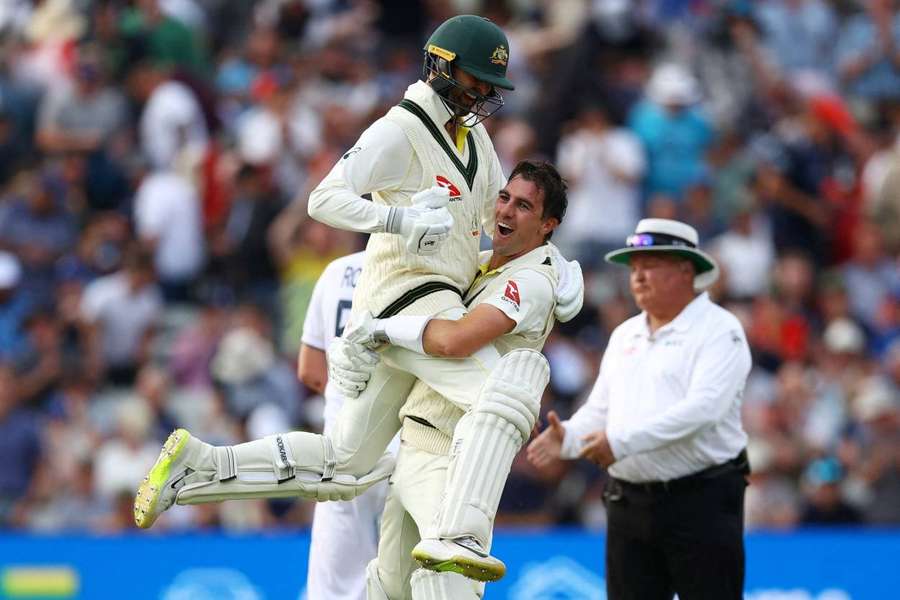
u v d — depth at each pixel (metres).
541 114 53.16
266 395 42.53
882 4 61.25
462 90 21.30
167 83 51.62
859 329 49.78
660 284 25.45
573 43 54.41
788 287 49.25
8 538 34.94
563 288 21.78
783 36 60.59
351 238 47.03
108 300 45.50
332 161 48.22
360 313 21.52
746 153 53.59
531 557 35.41
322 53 54.28
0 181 50.62
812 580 36.12
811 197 52.75
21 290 46.69
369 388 22.03
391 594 22.94
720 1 58.72
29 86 52.06
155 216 47.88
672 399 25.31
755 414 42.81
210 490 21.22
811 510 40.56
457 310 21.27
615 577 25.97
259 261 47.53
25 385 43.53
